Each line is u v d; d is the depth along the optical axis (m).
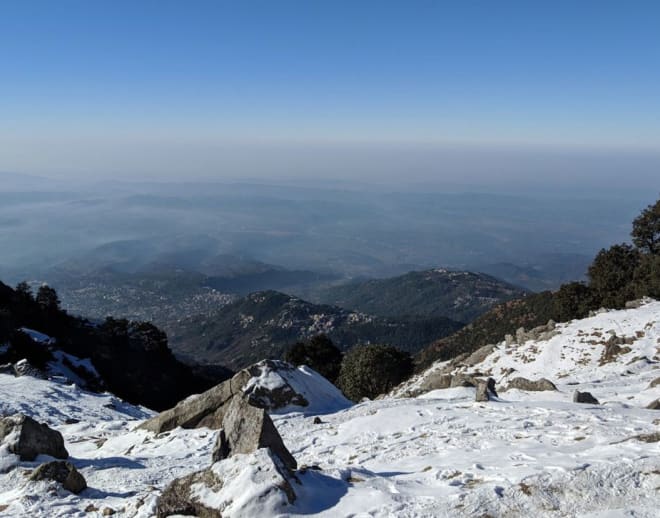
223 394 21.91
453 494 9.00
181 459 17.31
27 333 56.19
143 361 71.69
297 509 8.93
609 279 56.44
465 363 43.50
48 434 16.92
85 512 11.26
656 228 58.31
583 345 36.47
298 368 24.27
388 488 9.72
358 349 51.31
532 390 21.77
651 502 7.98
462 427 15.10
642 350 32.47
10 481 14.34
